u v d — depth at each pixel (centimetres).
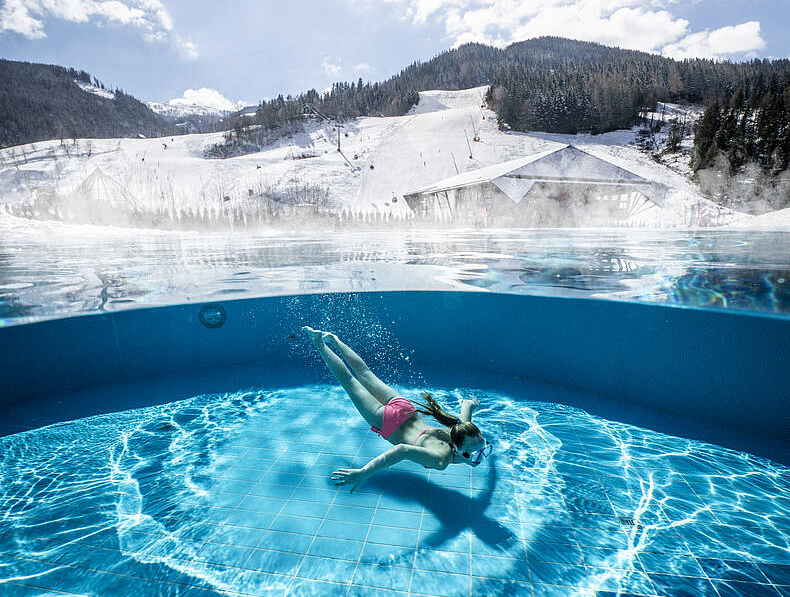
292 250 1156
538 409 354
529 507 228
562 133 7450
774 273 566
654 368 354
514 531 210
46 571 183
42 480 254
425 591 174
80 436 309
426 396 271
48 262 862
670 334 343
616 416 341
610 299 375
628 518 219
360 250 1123
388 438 264
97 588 174
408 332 463
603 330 378
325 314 470
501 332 431
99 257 963
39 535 206
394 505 231
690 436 308
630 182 3234
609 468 267
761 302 371
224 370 448
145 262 865
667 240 1225
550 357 411
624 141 6675
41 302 457
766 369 303
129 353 417
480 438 235
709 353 326
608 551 196
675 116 7581
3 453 286
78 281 612
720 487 246
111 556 192
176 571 184
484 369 445
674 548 198
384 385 286
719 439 304
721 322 318
